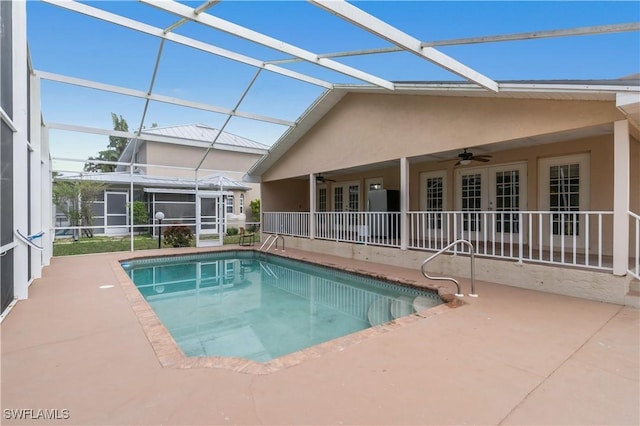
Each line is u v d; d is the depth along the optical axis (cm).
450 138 625
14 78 439
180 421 192
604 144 593
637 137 523
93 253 975
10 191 427
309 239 1023
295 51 520
